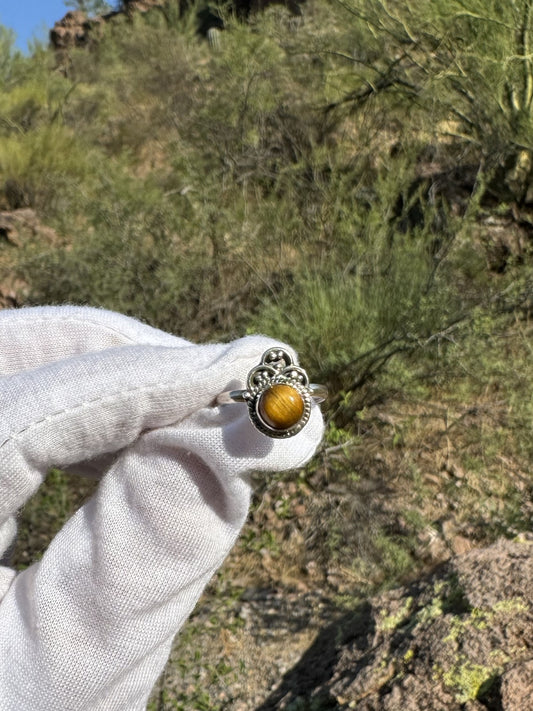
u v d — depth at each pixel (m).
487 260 4.96
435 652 2.17
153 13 13.76
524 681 1.98
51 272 4.66
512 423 3.62
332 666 2.55
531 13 5.37
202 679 2.75
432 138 5.92
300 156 6.19
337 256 4.53
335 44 6.98
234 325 4.37
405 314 3.91
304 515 3.44
